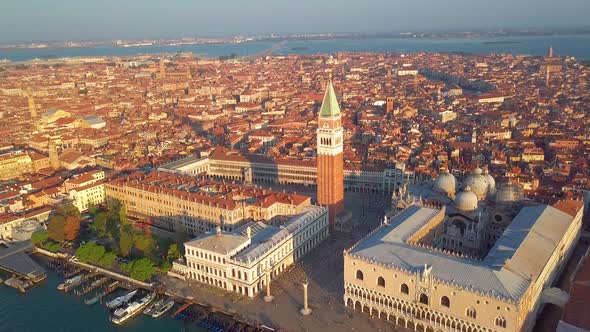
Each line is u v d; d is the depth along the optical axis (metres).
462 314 180.00
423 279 185.88
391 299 199.25
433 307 186.88
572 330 169.25
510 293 171.25
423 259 196.00
